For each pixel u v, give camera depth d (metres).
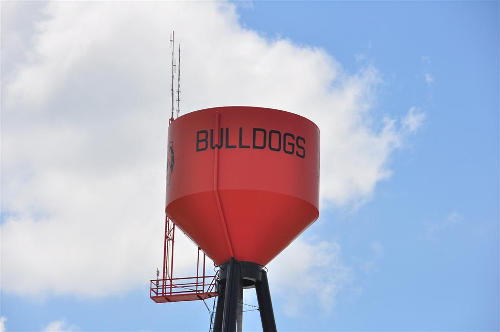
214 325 51.38
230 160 51.69
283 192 51.66
